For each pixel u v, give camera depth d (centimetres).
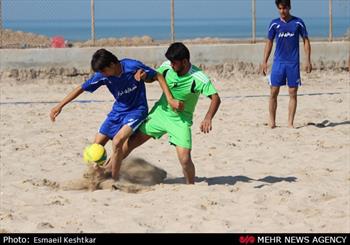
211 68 3391
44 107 2581
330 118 2344
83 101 2738
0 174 1559
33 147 1859
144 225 1141
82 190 1410
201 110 2497
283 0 2080
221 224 1142
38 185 1441
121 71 1358
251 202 1275
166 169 1612
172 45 1359
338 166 1616
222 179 1499
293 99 2134
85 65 3284
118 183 1412
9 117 2355
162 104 1416
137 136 1425
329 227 1123
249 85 3200
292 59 2098
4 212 1230
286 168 1602
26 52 3234
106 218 1185
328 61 3541
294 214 1204
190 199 1297
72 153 1786
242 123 2219
